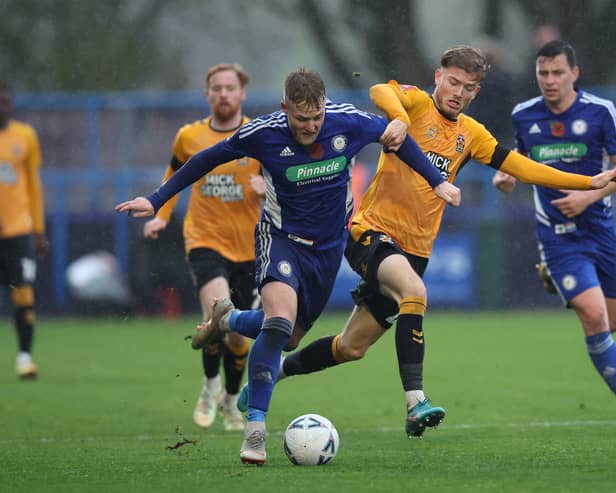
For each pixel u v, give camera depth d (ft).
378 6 279.90
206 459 80.64
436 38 283.18
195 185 106.83
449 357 163.43
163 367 157.48
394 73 277.44
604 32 225.76
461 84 83.71
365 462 77.61
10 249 145.59
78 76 297.74
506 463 76.07
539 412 109.70
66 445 91.25
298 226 79.20
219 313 83.87
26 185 148.05
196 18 307.37
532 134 100.37
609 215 99.04
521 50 249.96
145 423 106.52
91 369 155.33
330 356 89.10
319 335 189.16
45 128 244.22
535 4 242.58
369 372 151.12
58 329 215.10
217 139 108.78
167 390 132.98
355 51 290.56
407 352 79.36
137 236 229.25
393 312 85.92
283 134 76.74
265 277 78.38
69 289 231.30
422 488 65.36
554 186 83.66
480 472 71.72
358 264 84.07
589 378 139.03
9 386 137.18
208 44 308.19
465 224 236.43
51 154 243.81
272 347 76.43
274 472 72.33
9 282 145.69
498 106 211.20
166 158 245.65
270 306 77.51
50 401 123.13
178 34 306.55
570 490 64.39
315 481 68.13
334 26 294.25
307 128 74.43
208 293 103.81
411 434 80.07
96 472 74.79
